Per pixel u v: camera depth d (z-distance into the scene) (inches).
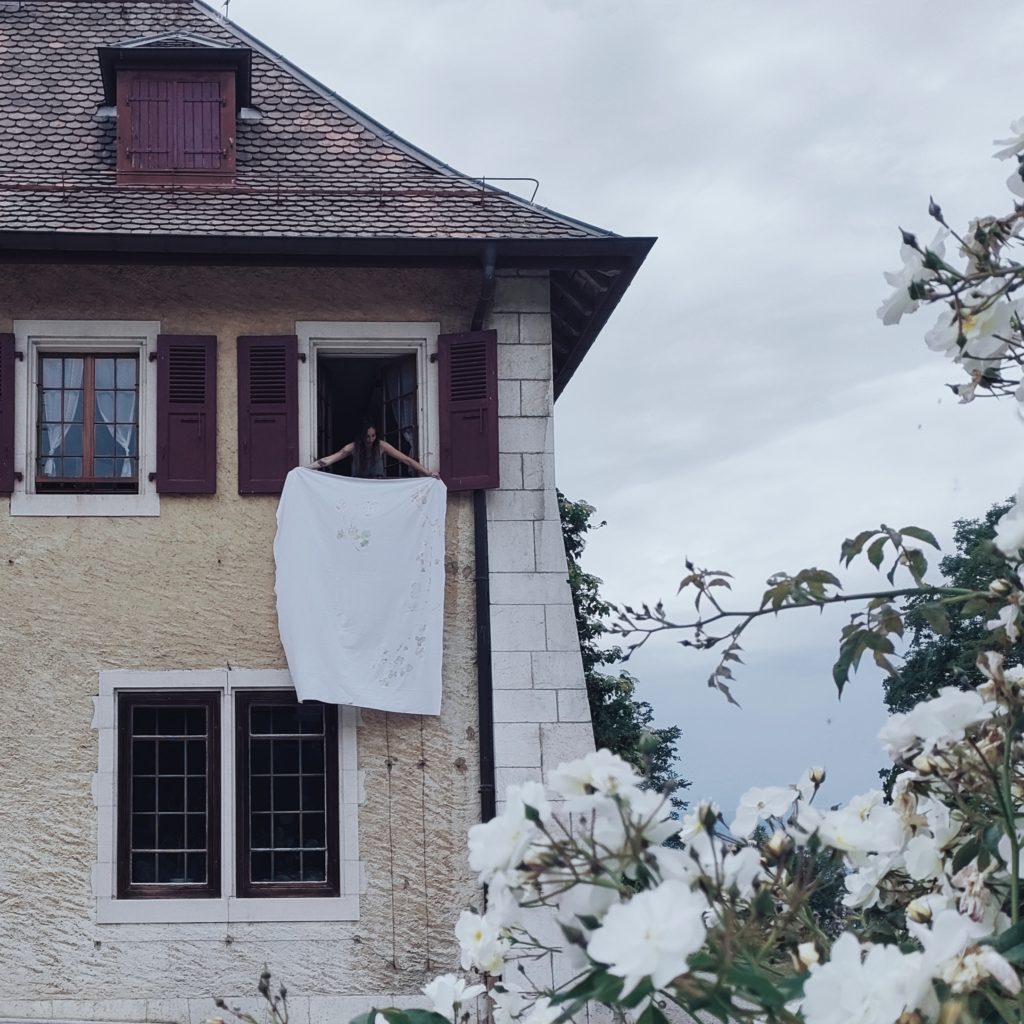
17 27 633.0
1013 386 108.7
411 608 496.1
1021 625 114.9
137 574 498.0
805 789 101.6
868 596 122.2
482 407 518.9
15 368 508.7
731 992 80.8
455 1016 111.0
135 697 493.0
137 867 484.4
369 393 559.5
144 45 556.1
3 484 499.2
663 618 136.8
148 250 500.4
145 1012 469.1
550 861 83.0
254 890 483.8
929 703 97.8
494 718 497.4
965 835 104.7
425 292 533.0
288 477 501.4
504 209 549.3
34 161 558.9
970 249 105.1
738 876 84.0
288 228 517.0
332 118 597.6
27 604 493.0
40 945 472.4
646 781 90.7
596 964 78.8
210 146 559.5
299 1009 472.4
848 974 79.3
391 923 482.3
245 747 491.8
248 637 497.0
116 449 515.5
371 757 493.4
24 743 483.8
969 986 78.2
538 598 509.7
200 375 514.0
